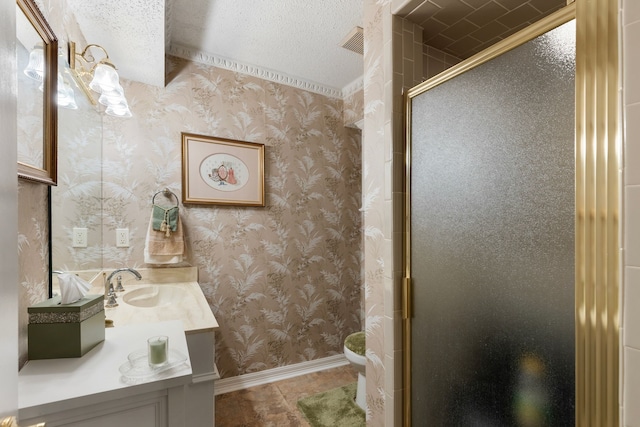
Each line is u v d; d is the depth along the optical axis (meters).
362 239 2.71
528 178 0.70
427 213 0.95
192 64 2.11
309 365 2.48
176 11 1.69
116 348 0.96
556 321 0.65
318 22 1.79
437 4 0.94
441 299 0.91
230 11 1.69
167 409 0.82
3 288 0.41
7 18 0.42
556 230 0.65
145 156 1.98
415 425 0.98
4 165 0.41
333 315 2.58
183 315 1.38
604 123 0.56
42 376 0.80
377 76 1.09
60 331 0.89
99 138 1.80
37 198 0.99
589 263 0.58
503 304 0.75
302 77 2.45
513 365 0.73
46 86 1.03
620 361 0.54
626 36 0.53
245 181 2.25
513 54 0.73
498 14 0.99
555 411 0.65
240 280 2.24
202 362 1.24
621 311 0.54
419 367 0.97
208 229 2.14
